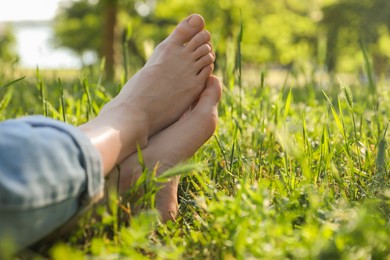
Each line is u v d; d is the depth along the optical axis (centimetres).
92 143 129
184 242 123
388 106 263
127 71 248
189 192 161
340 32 2198
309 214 118
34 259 111
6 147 106
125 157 142
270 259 102
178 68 174
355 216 118
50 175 108
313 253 99
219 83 176
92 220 123
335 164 173
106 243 119
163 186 132
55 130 114
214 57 183
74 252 115
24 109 293
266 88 252
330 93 333
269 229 110
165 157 149
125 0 1234
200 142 158
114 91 304
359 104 262
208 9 1811
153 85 166
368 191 153
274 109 205
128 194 134
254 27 1930
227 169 174
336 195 153
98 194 120
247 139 213
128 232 120
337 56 2222
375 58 2066
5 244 96
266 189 137
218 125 222
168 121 165
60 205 112
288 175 161
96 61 406
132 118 149
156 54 180
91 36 2502
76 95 272
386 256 106
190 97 172
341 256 99
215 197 148
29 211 106
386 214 134
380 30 2098
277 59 2223
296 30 2238
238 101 249
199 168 132
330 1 2211
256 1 1925
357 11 2141
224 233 120
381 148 162
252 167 169
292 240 107
